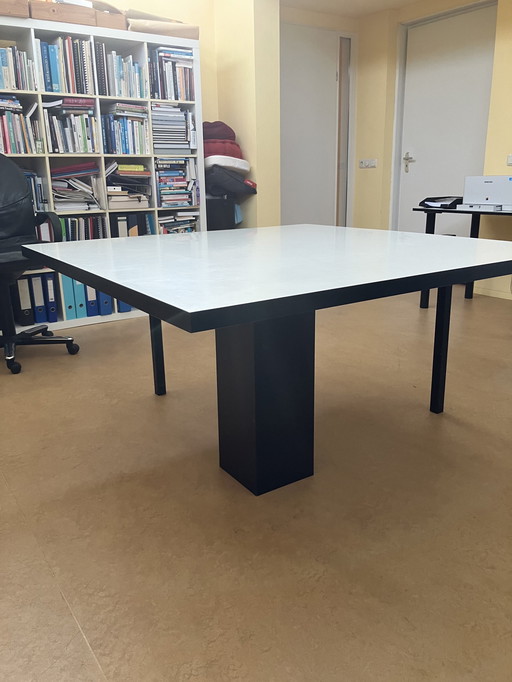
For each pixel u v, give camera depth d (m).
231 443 1.72
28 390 2.52
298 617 1.17
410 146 5.21
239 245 1.89
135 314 3.83
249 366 1.54
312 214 5.47
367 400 2.33
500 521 1.50
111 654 1.09
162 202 3.80
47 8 3.15
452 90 4.75
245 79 4.10
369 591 1.25
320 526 1.50
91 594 1.25
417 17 4.77
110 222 3.66
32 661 1.08
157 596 1.24
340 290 1.10
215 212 4.12
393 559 1.36
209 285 1.14
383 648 1.09
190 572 1.32
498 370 2.65
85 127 3.40
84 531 1.49
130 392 2.47
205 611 1.20
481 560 1.35
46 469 1.82
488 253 1.57
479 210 3.71
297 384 1.63
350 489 1.67
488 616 1.17
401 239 2.02
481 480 1.71
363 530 1.47
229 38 4.18
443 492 1.65
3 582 1.29
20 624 1.17
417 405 2.28
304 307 1.05
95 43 3.38
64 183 3.43
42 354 3.04
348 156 5.55
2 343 2.83
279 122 4.21
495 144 4.13
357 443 1.96
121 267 1.41
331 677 1.03
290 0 4.59
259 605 1.21
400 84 5.13
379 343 3.10
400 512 1.55
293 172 5.23
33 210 2.98
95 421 2.18
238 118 4.25
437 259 1.46
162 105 3.71
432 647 1.09
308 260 1.49
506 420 2.12
